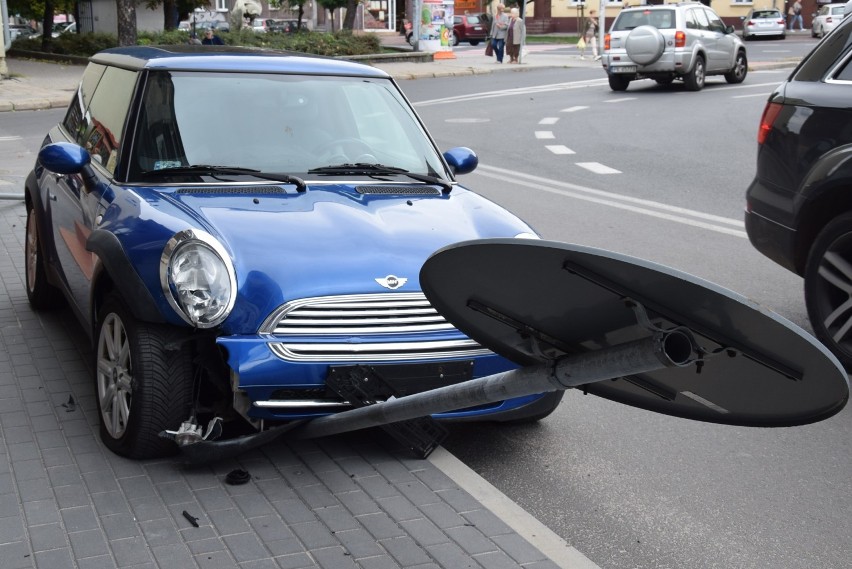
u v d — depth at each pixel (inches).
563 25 2581.2
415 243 188.5
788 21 2581.2
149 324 175.6
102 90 241.6
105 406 186.4
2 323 261.1
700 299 98.6
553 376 118.6
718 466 197.6
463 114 871.7
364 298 176.6
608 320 109.9
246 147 214.7
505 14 1563.7
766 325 98.9
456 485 176.7
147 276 173.0
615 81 1075.9
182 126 213.3
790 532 171.0
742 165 603.5
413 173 224.1
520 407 197.2
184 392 176.1
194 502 166.2
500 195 504.1
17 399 209.5
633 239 404.8
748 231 279.6
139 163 205.3
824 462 201.3
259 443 176.9
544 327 115.6
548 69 1470.2
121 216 186.7
